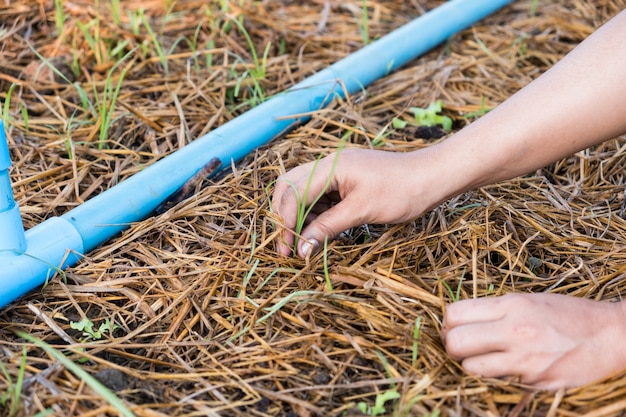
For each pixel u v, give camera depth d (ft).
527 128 3.42
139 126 4.63
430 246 3.86
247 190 4.17
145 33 5.35
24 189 4.21
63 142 4.49
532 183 4.26
